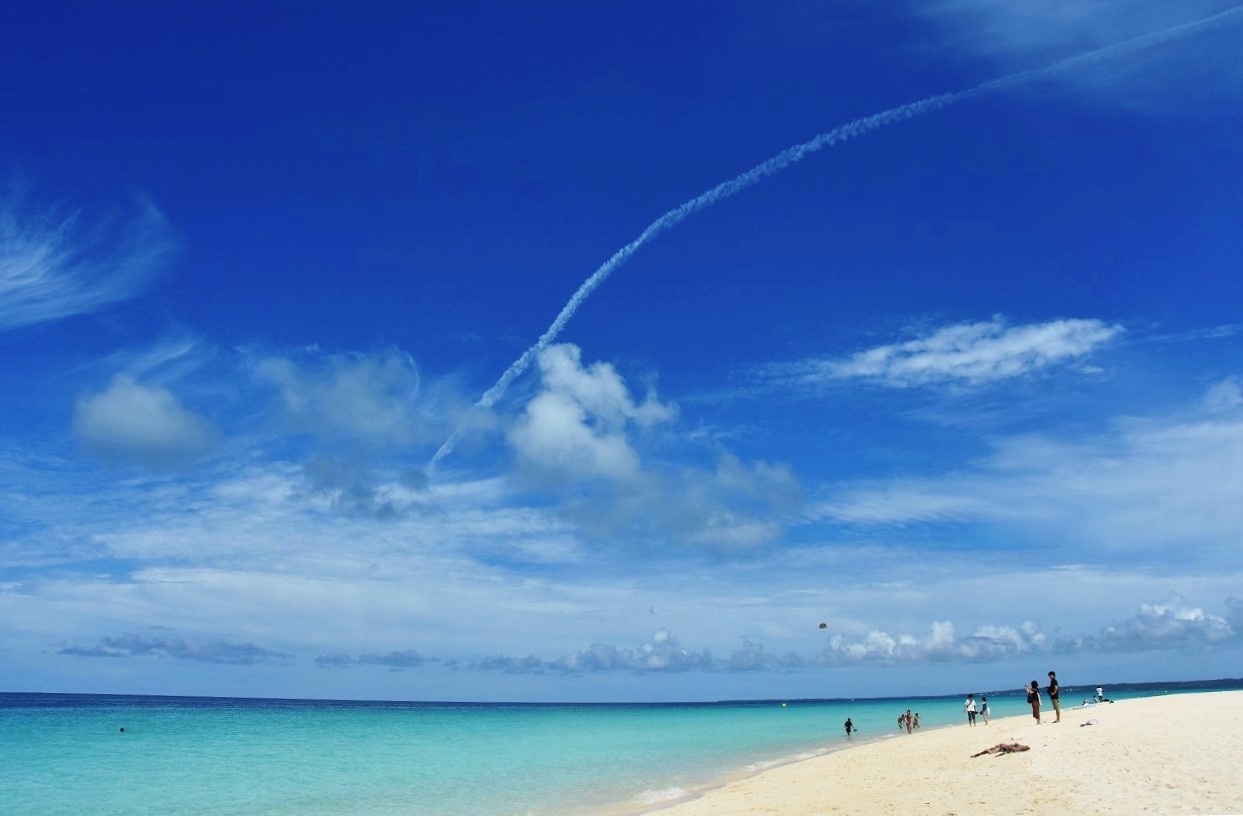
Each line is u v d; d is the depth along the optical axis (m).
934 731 73.94
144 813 36.81
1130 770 23.69
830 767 42.66
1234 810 17.39
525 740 84.69
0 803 40.25
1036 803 20.45
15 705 175.50
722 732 101.06
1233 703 51.75
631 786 43.84
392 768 55.22
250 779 48.62
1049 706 141.75
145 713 132.25
